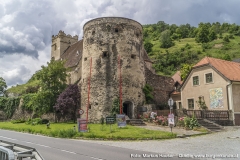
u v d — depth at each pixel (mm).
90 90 33719
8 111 49844
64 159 11086
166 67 89312
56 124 32781
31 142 17516
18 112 47781
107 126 26250
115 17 35000
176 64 89312
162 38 118562
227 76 29125
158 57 95688
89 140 18953
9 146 7219
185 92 35156
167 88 43844
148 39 133875
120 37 34625
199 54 95312
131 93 33531
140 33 37625
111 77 33281
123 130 22297
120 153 12688
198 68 33156
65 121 37625
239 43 103500
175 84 43938
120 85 33000
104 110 32250
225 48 99500
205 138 18672
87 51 35562
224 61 33750
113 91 32812
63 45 59969
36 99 37312
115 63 33688
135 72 34750
